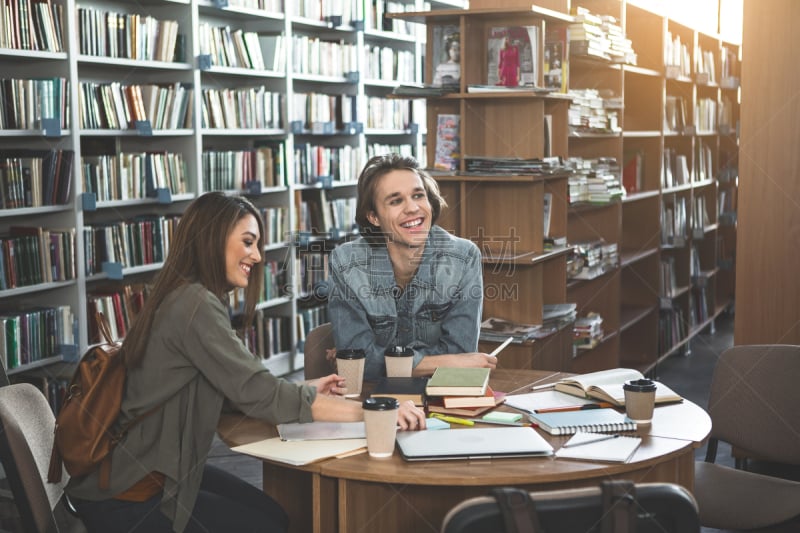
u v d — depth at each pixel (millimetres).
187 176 5090
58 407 4289
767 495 2430
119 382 1980
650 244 5973
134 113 4680
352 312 2678
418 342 2756
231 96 5336
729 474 2598
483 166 3891
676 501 1456
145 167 4789
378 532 1953
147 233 4793
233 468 4023
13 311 4242
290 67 5715
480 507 1417
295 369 5887
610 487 1439
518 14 3857
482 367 2562
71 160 4297
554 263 4309
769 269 4055
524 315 4055
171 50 4895
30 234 4219
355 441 2004
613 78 5102
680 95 6742
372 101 6594
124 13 4906
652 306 5953
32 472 1924
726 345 6918
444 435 2000
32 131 4109
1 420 1898
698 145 7027
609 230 5238
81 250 4371
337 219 6301
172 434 2002
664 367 6199
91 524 1987
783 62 3938
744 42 4004
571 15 4551
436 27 3982
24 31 4039
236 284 2150
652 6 5602
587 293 5270
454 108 4043
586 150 5207
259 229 2189
